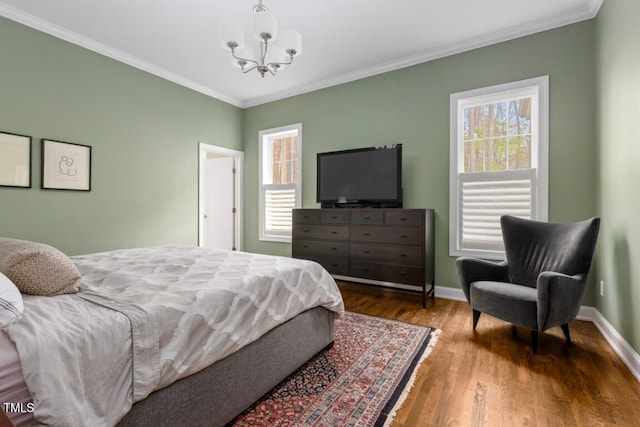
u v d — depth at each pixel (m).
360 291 3.70
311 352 1.94
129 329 1.02
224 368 1.34
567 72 2.78
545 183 2.86
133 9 2.65
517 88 2.98
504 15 2.75
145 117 3.70
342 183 3.76
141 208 3.67
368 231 3.38
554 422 1.41
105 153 3.32
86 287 1.39
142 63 3.61
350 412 1.47
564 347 2.16
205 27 2.92
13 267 1.22
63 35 2.96
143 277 1.56
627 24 1.99
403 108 3.61
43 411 0.79
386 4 2.59
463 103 3.32
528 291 2.22
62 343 0.88
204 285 1.42
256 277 1.60
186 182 4.18
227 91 4.54
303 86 4.32
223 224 5.23
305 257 3.84
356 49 3.33
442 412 1.48
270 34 1.98
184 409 1.17
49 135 2.89
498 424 1.39
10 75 2.65
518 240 2.63
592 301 2.67
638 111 1.84
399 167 3.38
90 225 3.20
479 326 2.56
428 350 2.12
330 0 2.53
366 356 2.03
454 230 3.30
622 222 2.08
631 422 1.41
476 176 3.22
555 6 2.63
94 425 0.87
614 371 1.84
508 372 1.83
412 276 3.12
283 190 4.64
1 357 0.80
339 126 4.08
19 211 2.71
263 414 1.46
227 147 4.78
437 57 3.39
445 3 2.58
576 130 2.74
